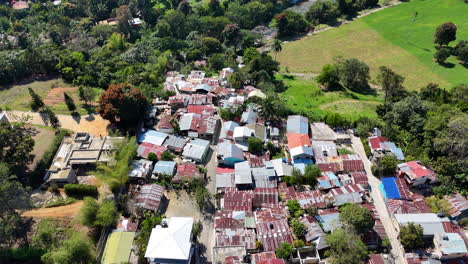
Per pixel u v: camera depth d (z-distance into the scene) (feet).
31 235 224.94
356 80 460.55
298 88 461.78
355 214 220.43
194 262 219.82
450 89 444.55
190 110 353.72
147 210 245.04
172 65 480.64
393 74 408.26
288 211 250.37
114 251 213.05
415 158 295.28
